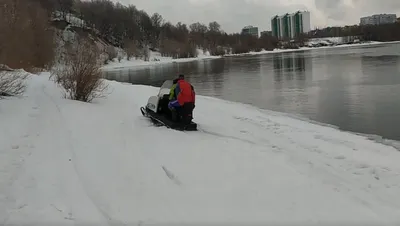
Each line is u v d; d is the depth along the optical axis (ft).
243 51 485.15
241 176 21.11
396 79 87.45
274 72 139.74
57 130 30.66
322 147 29.50
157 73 184.44
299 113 51.03
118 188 19.02
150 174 21.20
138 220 15.70
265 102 63.52
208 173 21.54
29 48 120.98
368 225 15.35
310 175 21.65
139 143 28.14
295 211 16.70
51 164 22.03
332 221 15.74
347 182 20.75
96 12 399.44
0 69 56.34
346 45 572.92
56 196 17.61
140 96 60.90
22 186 18.52
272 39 562.66
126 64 311.27
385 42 577.43
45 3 344.69
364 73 107.86
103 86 67.82
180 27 486.79
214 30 519.60
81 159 23.31
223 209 16.90
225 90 87.20
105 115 39.47
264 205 17.33
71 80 51.44
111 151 25.48
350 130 39.65
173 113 34.04
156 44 423.64
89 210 16.26
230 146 27.73
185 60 360.28
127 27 408.26
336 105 56.34
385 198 18.58
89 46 84.43
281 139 32.04
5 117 34.14
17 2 114.11
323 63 172.35
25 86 59.11
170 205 17.26
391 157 27.02
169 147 27.12
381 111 49.49
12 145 25.08
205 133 33.12
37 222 15.01
